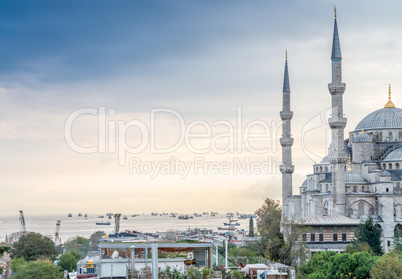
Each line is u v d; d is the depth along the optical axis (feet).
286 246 471.21
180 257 223.51
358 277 339.36
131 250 208.03
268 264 278.05
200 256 235.61
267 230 595.06
